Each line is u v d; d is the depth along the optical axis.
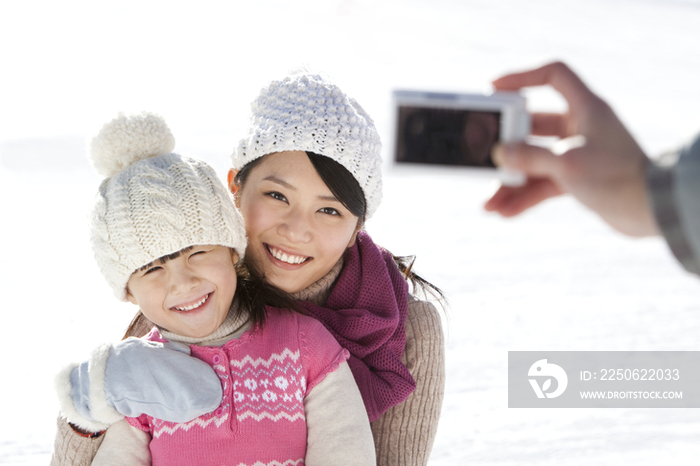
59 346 4.07
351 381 1.74
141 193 1.60
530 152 0.93
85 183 6.95
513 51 18.59
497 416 3.80
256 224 1.78
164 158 1.68
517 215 1.10
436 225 6.87
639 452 3.54
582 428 3.74
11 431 3.30
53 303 4.57
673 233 0.83
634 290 5.74
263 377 1.69
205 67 13.59
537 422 3.76
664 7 28.98
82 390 1.63
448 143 1.21
